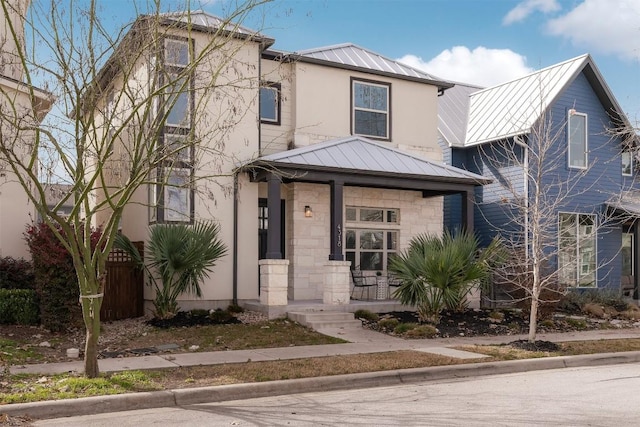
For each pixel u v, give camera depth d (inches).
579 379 380.2
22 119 338.6
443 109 926.4
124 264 585.6
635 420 271.6
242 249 627.8
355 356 426.3
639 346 495.2
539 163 497.7
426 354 434.9
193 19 591.5
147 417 282.7
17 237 558.9
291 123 693.9
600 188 843.4
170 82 350.6
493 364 406.9
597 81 838.5
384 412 289.7
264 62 681.6
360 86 735.7
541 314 633.6
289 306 590.6
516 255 602.9
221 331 516.1
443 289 578.6
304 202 673.0
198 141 364.2
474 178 681.6
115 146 594.2
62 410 285.7
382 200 723.4
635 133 608.1
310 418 278.5
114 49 358.6
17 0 376.8
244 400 322.7
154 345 464.8
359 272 701.9
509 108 850.1
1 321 496.7
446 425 263.6
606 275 790.5
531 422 268.4
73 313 492.4
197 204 607.8
